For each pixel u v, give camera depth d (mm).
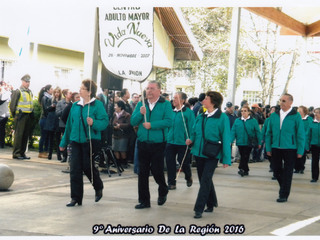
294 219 7195
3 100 14898
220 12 32969
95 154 7777
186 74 33219
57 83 22062
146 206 7680
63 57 22297
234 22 16062
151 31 7613
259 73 33844
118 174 11227
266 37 32156
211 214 7344
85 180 10367
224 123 7102
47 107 13047
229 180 11516
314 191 10336
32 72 20406
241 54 32688
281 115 8820
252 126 12438
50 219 6750
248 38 33312
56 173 10930
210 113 7227
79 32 22641
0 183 8633
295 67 34969
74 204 7699
